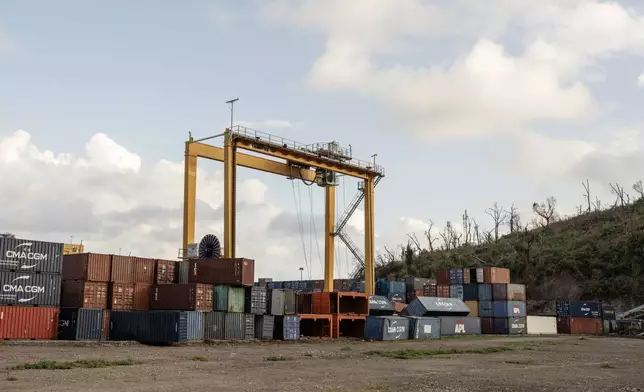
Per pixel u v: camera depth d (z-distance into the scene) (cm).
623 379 2316
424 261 13250
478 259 11806
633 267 9038
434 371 2566
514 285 7138
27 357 2798
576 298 9306
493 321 7019
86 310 3953
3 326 3594
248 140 5803
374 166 7431
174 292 4275
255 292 4566
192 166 5788
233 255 5534
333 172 7031
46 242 3925
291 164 6750
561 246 10881
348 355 3419
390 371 2538
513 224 15175
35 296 3816
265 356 3225
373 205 7425
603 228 10831
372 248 7338
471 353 3747
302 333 5353
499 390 1916
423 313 6034
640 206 12238
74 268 4262
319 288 8838
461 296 7325
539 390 1934
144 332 3994
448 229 15838
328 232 7425
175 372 2334
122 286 4338
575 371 2645
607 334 7238
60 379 2011
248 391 1794
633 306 8575
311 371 2484
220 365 2680
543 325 7356
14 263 3731
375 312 6262
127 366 2514
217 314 4228
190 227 5653
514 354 3731
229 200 5575
